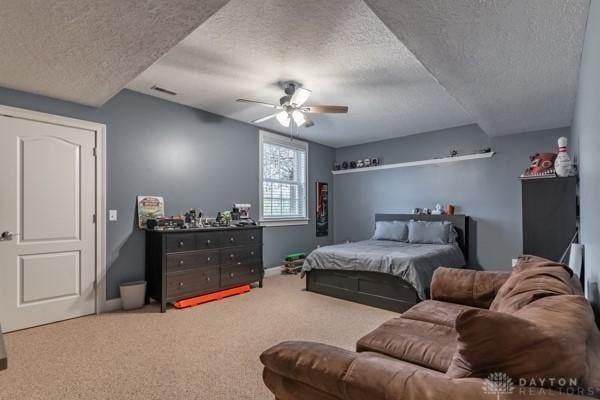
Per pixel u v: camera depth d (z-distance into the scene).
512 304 1.40
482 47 2.21
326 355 1.05
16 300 2.90
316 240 6.32
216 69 3.11
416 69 3.09
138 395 1.89
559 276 1.52
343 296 3.94
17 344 2.60
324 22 2.32
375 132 5.55
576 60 2.38
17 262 2.92
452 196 5.22
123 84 2.83
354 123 4.99
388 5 1.77
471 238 5.01
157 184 3.93
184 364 2.27
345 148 6.69
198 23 1.95
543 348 0.80
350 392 0.92
